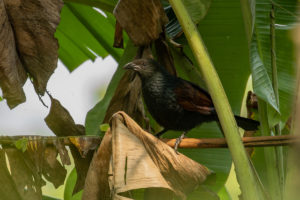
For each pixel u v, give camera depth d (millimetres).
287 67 7258
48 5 6531
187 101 7742
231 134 5465
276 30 7441
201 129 8523
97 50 10117
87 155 6738
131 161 5430
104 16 9570
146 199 6484
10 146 6266
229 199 8172
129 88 7051
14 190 6156
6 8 6402
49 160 6391
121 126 5684
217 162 7762
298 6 7453
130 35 6887
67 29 9859
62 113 6961
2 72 6336
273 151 6625
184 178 5668
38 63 6691
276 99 6832
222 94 5582
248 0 6461
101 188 5918
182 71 8648
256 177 6102
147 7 6684
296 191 4137
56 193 11383
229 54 8445
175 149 6145
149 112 8195
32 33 6551
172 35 8047
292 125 6184
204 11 6957
